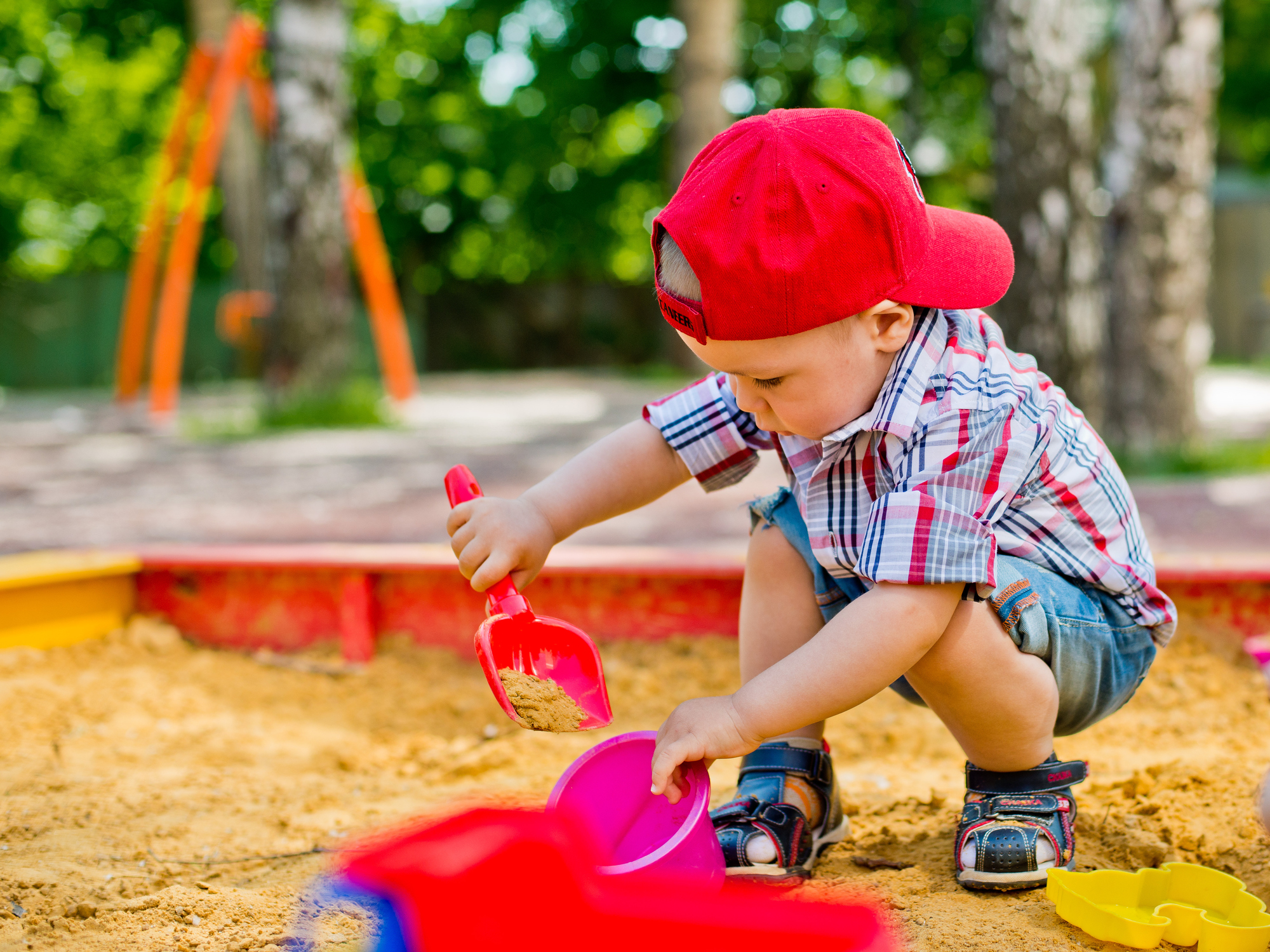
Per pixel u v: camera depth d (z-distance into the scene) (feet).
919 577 4.13
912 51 44.98
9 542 13.55
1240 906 4.19
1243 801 5.32
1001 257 4.55
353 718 7.25
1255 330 55.06
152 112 51.42
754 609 4.93
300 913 4.46
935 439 4.28
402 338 31.58
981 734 4.58
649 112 54.03
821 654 4.16
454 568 8.03
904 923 4.26
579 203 57.88
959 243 4.42
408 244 60.59
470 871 2.97
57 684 7.55
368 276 30.83
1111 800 5.52
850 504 4.49
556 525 4.89
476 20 51.55
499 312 62.54
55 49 48.78
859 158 4.07
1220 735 6.55
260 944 4.26
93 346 52.60
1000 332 4.82
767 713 4.13
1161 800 5.41
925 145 51.55
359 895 4.53
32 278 52.16
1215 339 55.93
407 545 12.98
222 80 27.40
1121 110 18.95
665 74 51.62
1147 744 6.48
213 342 53.72
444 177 57.77
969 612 4.29
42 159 52.85
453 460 20.54
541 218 59.26
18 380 52.08
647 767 4.57
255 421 27.20
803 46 51.52
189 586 8.48
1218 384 37.86
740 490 17.15
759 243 3.92
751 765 5.10
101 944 4.26
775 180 3.97
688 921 2.90
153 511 15.75
